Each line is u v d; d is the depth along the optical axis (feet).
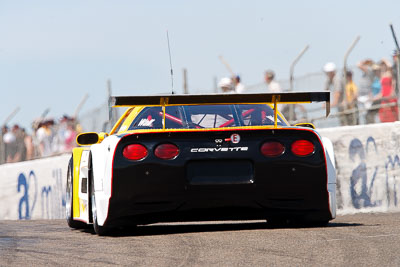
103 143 66.23
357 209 99.04
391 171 99.09
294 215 62.39
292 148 61.21
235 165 61.00
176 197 60.59
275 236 56.39
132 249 52.85
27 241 62.85
